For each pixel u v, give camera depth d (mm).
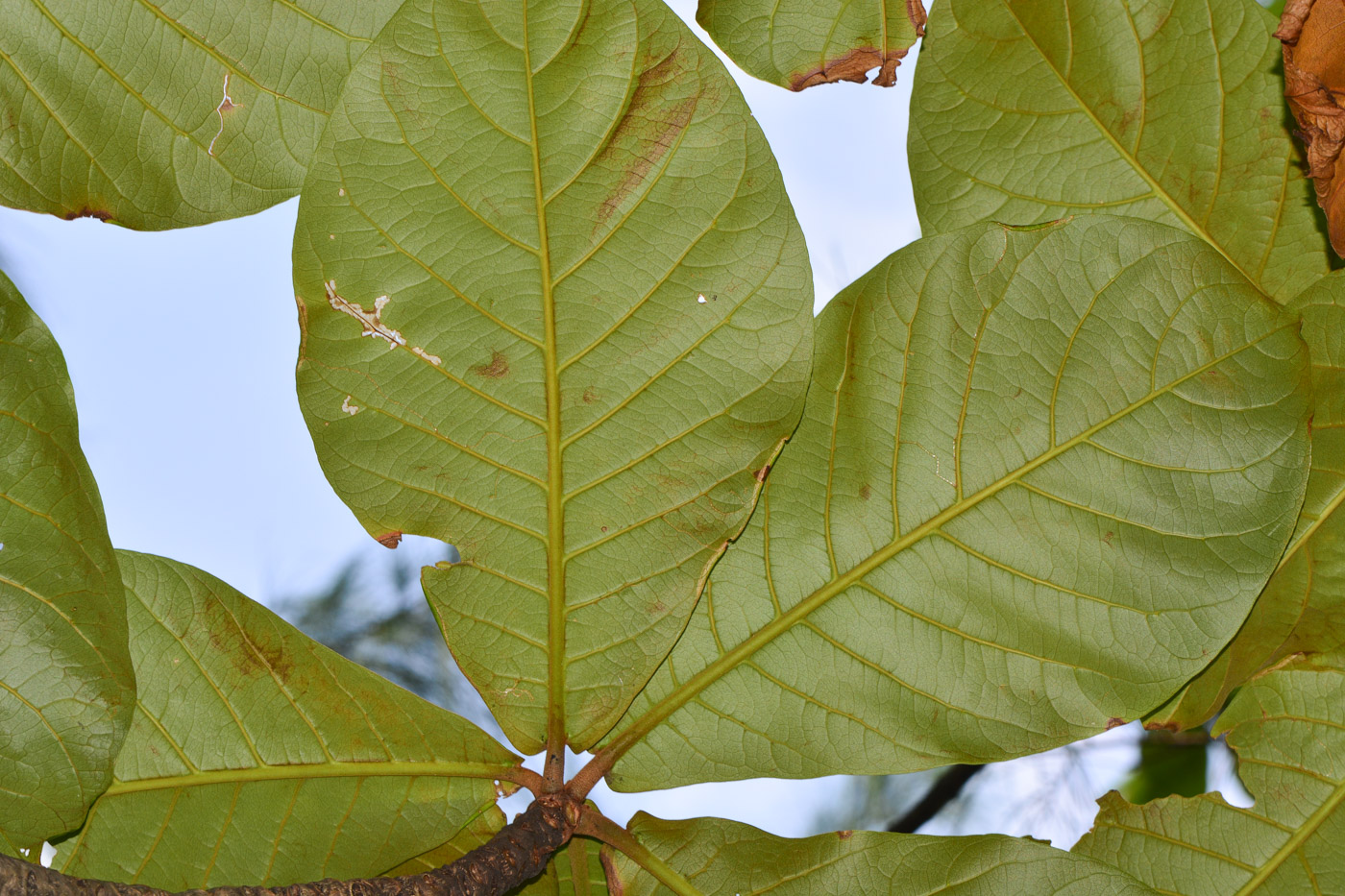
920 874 1025
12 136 1037
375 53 999
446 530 1021
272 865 1018
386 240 1005
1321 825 1047
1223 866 1049
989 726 1027
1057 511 1023
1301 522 1047
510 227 1007
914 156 1075
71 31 1036
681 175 1007
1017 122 1068
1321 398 1043
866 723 1030
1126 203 1068
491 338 1012
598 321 1013
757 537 1030
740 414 1018
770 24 1059
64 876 972
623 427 1019
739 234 1010
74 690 1002
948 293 1023
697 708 1033
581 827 1032
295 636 1026
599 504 1021
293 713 1023
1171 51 1058
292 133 1049
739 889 1031
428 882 1002
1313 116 1020
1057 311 1021
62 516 1002
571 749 1034
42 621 1001
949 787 1417
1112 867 1021
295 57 1044
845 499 1028
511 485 1021
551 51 1001
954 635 1027
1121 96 1062
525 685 1031
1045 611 1024
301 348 1008
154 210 1048
